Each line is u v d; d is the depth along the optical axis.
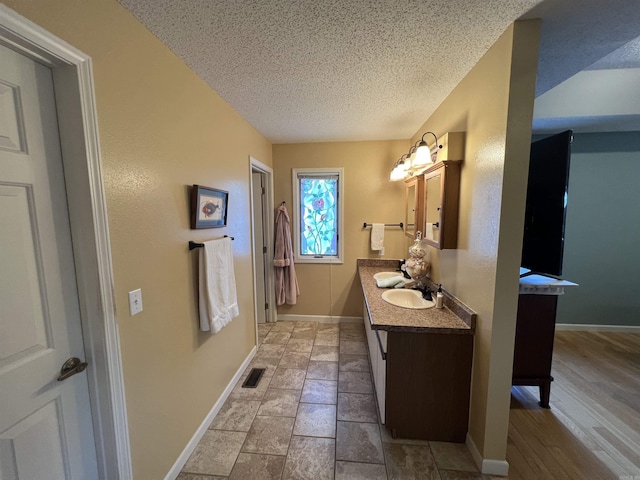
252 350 2.61
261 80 1.70
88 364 1.00
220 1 1.05
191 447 1.56
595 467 1.46
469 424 1.60
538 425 1.75
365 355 2.65
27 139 0.81
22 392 0.82
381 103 2.08
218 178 1.90
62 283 0.92
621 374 2.30
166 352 1.36
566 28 1.22
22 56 0.79
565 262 3.10
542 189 1.86
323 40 1.31
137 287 1.16
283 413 1.87
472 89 1.56
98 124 0.96
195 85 1.61
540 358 1.89
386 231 3.25
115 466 1.05
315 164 3.25
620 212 2.98
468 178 1.62
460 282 1.73
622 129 2.86
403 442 1.63
